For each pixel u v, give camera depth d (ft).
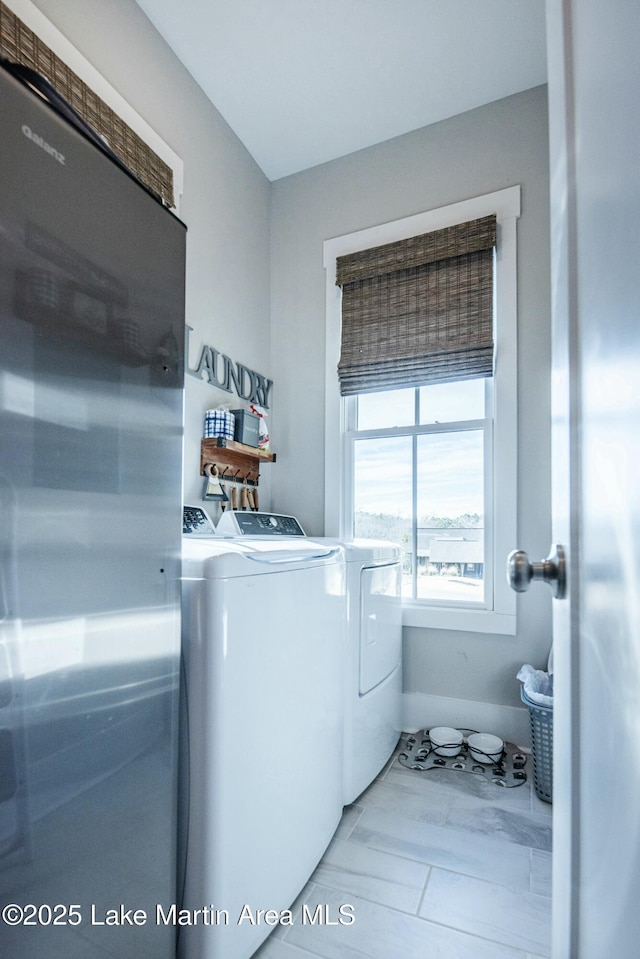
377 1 6.22
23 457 2.34
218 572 3.60
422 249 8.11
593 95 1.60
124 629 2.90
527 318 7.53
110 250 2.84
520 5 6.26
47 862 2.43
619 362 1.28
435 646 7.91
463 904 4.50
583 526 1.75
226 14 6.36
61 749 2.51
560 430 2.17
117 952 2.86
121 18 5.98
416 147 8.38
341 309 8.84
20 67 2.44
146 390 3.09
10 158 2.29
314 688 4.89
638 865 1.13
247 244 8.70
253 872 3.89
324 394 8.89
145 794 3.08
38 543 2.40
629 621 1.19
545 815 5.80
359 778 6.03
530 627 7.34
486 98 7.79
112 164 2.87
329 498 8.67
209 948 3.45
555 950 2.24
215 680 3.56
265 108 7.85
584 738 1.71
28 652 2.35
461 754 7.18
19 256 2.33
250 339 8.73
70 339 2.59
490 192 7.83
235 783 3.68
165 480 3.24
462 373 7.82
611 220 1.37
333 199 9.00
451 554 8.04
